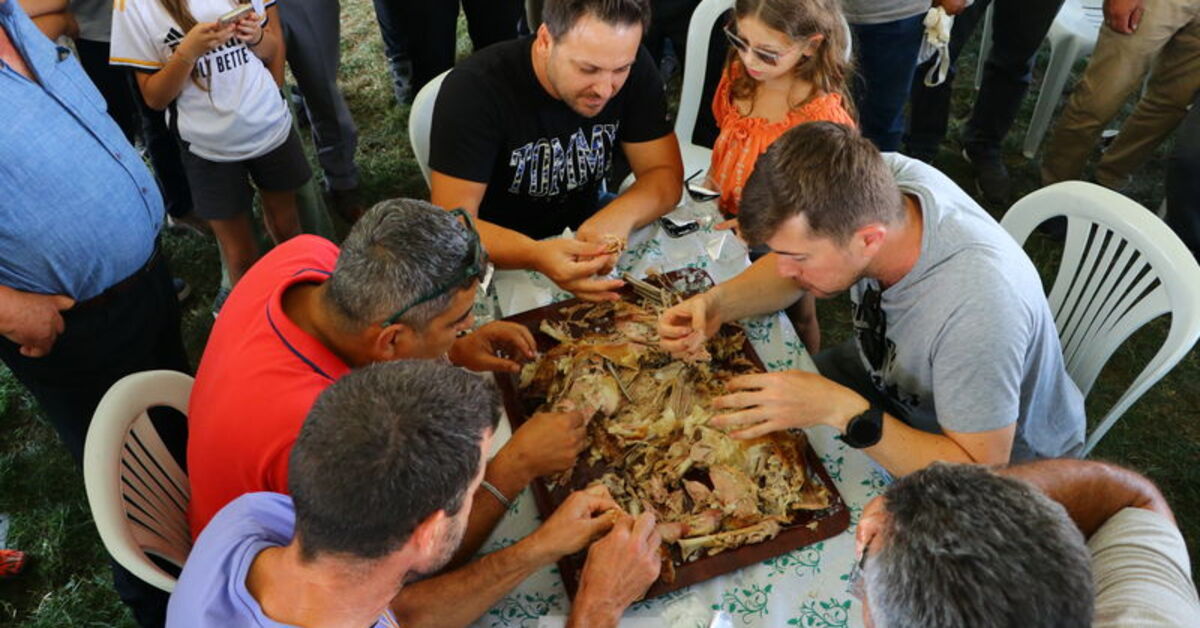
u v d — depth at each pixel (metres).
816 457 1.55
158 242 2.16
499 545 1.47
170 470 1.69
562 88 1.94
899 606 0.90
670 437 1.56
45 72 1.78
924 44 3.08
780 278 1.83
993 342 1.46
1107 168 3.60
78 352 2.00
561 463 1.50
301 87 3.26
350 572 1.01
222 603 1.08
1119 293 1.92
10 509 2.65
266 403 1.37
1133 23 3.01
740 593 1.37
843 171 1.38
